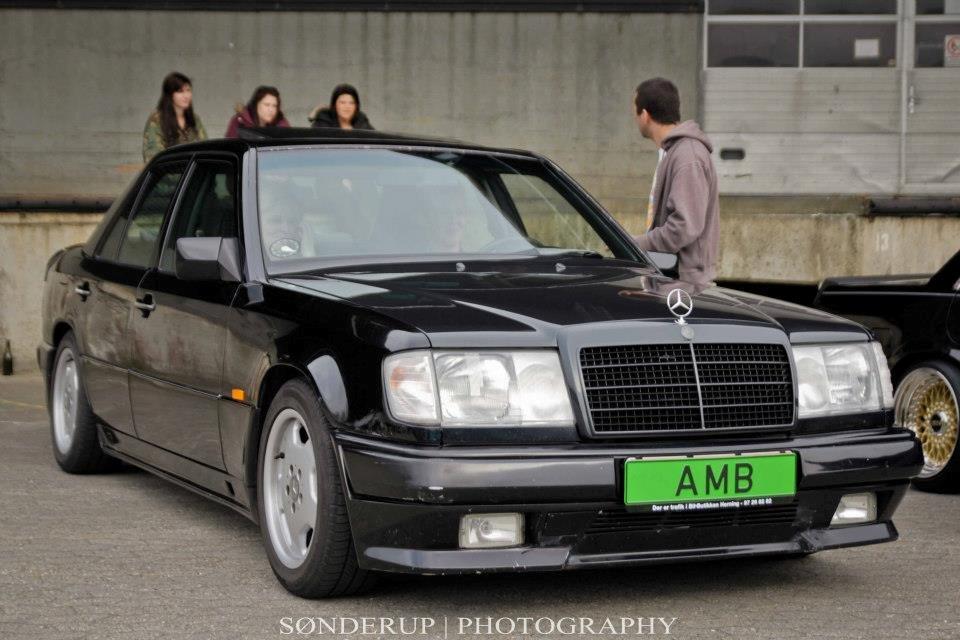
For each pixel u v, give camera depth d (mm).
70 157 28938
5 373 19688
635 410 7938
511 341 7852
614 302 8469
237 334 9141
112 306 11258
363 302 8352
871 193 30047
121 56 28750
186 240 9422
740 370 8242
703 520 8008
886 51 29812
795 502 8266
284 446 8641
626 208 24469
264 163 10086
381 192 10109
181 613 8109
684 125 12258
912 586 8922
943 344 12633
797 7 29562
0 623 7902
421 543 7625
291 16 28750
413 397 7699
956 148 30047
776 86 29688
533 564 7668
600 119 29203
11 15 28625
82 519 10656
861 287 13562
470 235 10039
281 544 8664
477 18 28875
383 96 28953
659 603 8438
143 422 10766
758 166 29922
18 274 19844
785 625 7973
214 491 9836
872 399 8750
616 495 7699
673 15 29266
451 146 10859
